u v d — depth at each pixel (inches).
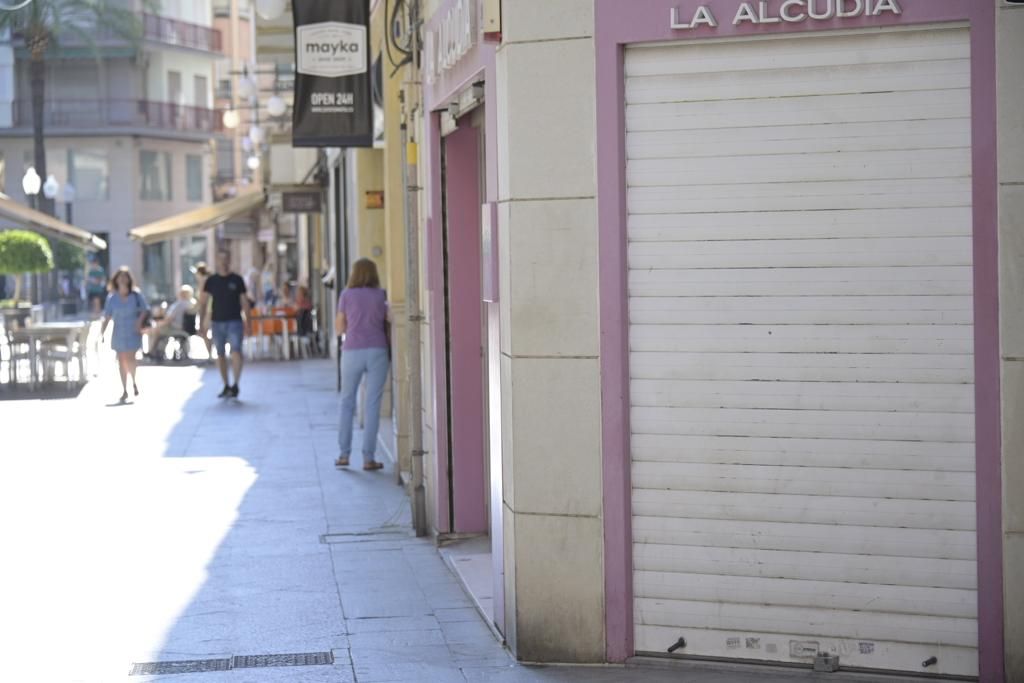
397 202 799.1
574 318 399.5
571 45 395.5
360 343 786.8
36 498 697.6
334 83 714.2
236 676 400.5
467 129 561.6
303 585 512.4
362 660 416.2
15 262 1640.0
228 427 1000.9
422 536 600.7
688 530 394.9
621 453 397.4
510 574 418.0
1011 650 361.7
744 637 390.9
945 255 366.9
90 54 3265.3
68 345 1338.6
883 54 369.4
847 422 378.0
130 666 410.6
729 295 386.9
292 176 1786.4
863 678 377.4
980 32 357.7
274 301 2379.4
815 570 382.9
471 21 450.3
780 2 374.0
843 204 375.2
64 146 3521.2
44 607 479.8
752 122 382.3
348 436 800.9
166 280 3681.1
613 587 401.4
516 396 406.0
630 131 394.0
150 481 751.1
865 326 375.2
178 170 3727.9
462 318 568.7
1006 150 354.9
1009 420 358.3
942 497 370.3
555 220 399.5
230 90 3873.0
